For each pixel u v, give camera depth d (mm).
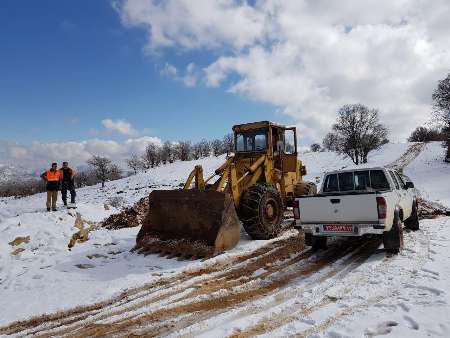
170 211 7773
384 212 6074
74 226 10984
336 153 52812
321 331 3518
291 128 10625
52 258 7852
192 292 5094
